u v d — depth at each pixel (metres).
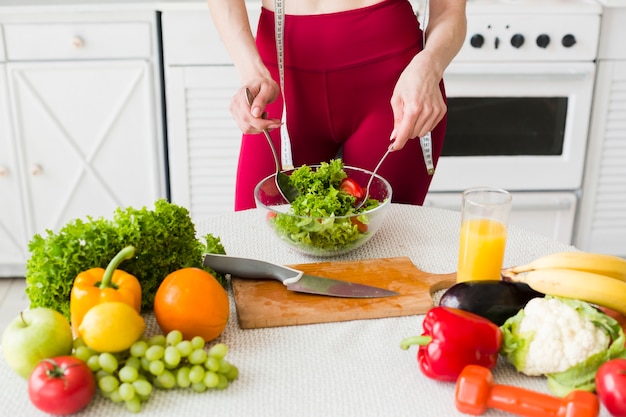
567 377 0.90
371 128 1.57
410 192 1.64
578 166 2.39
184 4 2.14
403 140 1.29
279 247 1.29
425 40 1.54
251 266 1.13
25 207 2.38
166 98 2.27
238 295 1.09
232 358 0.98
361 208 1.28
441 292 1.15
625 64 2.28
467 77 2.25
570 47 2.24
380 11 1.49
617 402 0.83
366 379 0.93
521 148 2.37
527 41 2.23
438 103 1.36
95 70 2.22
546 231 2.47
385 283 1.13
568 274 0.97
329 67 1.51
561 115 2.32
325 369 0.95
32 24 2.16
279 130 1.58
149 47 2.21
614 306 0.96
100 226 1.04
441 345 0.90
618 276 1.01
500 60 2.25
